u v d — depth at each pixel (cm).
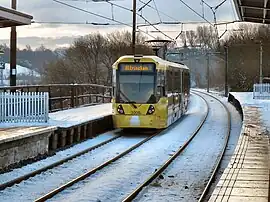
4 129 1584
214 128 2559
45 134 1582
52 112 2470
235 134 2312
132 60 2186
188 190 1147
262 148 1570
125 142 1991
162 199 1058
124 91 2180
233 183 1023
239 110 3853
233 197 896
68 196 1076
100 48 6481
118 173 1344
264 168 1205
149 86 2167
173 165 1478
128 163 1502
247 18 2386
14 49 2238
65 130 1789
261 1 1900
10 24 1593
